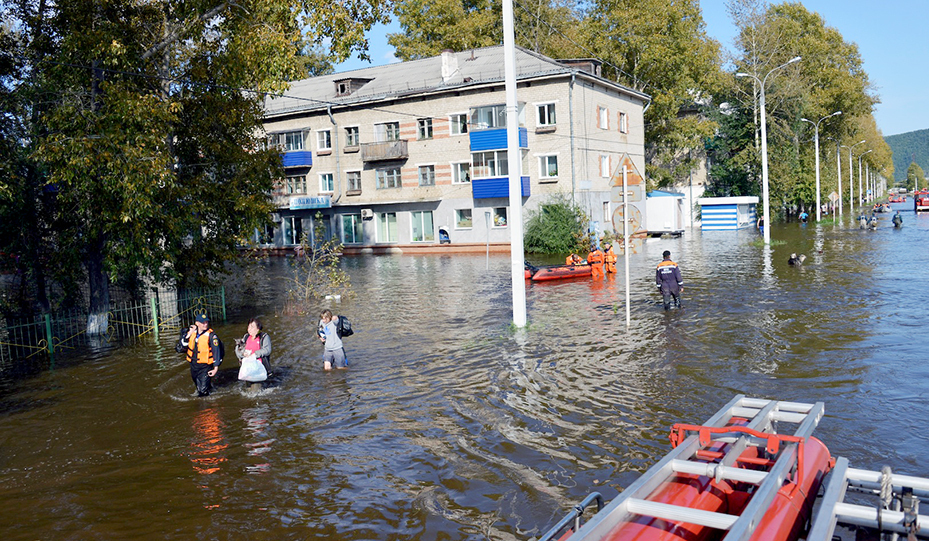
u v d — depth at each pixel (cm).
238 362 1433
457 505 683
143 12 1762
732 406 555
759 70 6212
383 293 2470
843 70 7362
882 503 425
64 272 1888
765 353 1262
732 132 6400
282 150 2178
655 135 5803
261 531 648
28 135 1652
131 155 1539
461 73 4531
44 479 808
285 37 1712
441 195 4503
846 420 872
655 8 5134
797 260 2711
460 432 905
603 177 4547
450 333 1631
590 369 1209
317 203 4928
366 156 4703
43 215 1827
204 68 1859
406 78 4847
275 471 802
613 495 685
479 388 1120
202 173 1989
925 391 985
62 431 996
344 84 4894
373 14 1811
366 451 854
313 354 1466
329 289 2495
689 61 5603
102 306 1862
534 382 1140
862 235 4422
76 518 695
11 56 1691
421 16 5881
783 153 6216
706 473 421
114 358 1538
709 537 402
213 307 2116
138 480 792
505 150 4228
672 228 5131
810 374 1104
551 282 2642
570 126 4075
